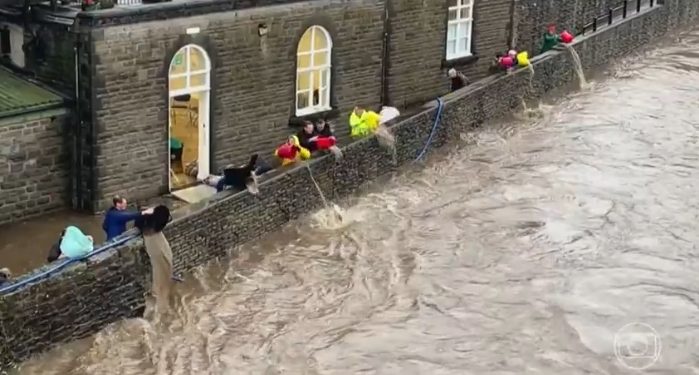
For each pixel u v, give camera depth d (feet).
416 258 76.64
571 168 97.60
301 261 75.05
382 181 91.66
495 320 67.97
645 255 78.95
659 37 160.66
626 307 70.44
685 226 85.05
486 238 80.89
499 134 107.14
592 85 129.90
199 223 70.64
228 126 85.76
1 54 81.35
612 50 141.79
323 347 63.82
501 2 116.57
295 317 67.26
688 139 108.78
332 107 95.71
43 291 58.75
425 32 105.09
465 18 112.37
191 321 65.72
